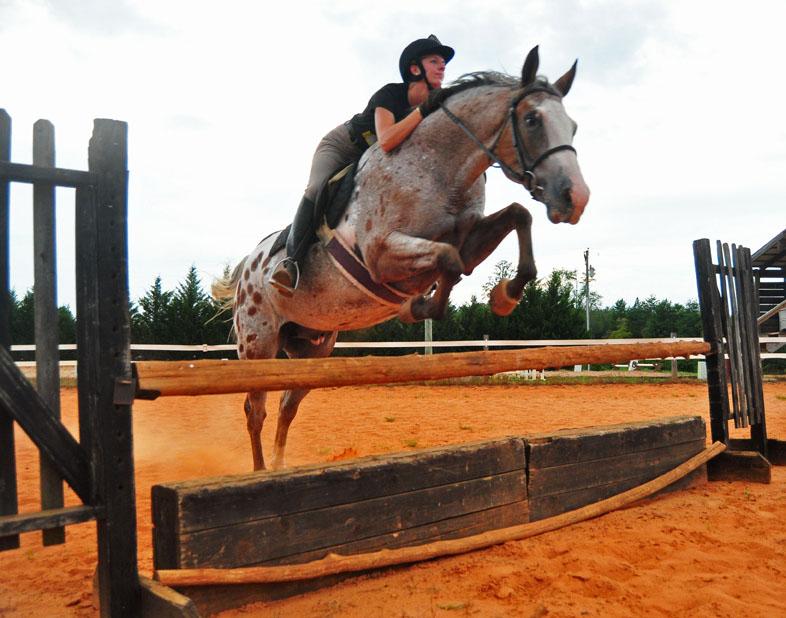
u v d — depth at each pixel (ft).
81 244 7.93
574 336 73.72
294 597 9.27
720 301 18.63
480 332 74.74
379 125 14.05
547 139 12.23
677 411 35.32
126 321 8.04
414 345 56.59
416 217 13.14
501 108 12.84
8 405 7.38
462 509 11.36
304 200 14.99
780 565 10.63
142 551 11.98
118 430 7.93
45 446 7.62
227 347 56.75
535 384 55.83
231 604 8.74
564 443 13.25
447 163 13.33
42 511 7.65
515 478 12.30
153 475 19.24
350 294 14.80
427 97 13.61
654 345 15.96
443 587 9.68
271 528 9.10
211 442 27.07
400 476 10.59
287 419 18.62
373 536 10.18
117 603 7.84
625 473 14.55
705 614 8.73
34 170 7.57
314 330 17.89
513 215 13.23
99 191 7.93
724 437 17.85
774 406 36.63
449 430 28.84
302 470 9.67
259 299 17.51
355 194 14.12
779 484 16.84
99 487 7.85
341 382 9.73
